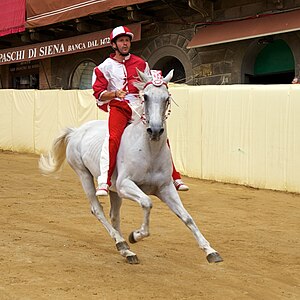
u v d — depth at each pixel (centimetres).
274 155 1427
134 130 696
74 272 675
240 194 1373
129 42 750
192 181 1573
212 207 1202
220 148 1552
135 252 802
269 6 1892
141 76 671
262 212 1156
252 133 1473
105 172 705
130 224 1009
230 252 827
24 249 779
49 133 2142
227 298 605
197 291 625
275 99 1424
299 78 1794
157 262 750
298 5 1820
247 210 1176
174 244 869
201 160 1603
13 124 2294
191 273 703
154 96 646
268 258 799
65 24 2414
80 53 2545
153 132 634
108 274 676
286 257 807
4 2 2581
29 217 1033
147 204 667
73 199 1251
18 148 2275
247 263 769
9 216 1033
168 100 662
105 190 693
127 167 688
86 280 645
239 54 1975
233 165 1521
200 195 1349
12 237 853
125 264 728
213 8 2031
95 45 2278
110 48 2409
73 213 1092
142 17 2195
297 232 979
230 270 728
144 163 679
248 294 625
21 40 2686
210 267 739
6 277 640
